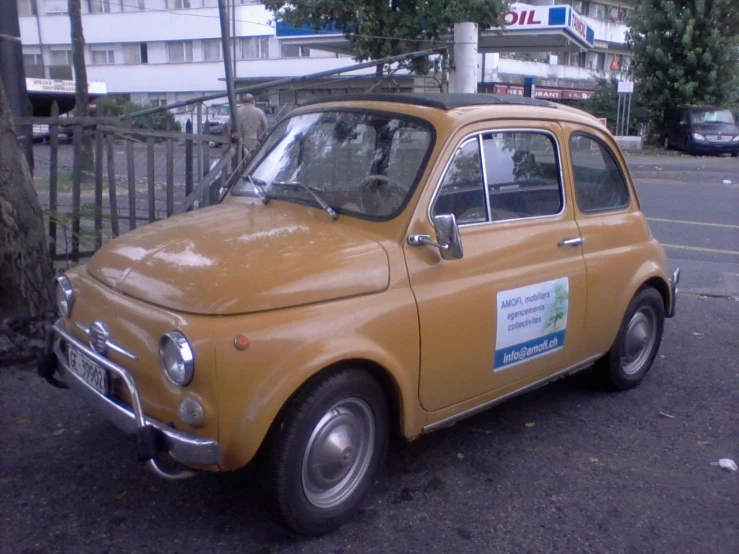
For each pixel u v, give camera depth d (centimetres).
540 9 2159
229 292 304
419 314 354
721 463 433
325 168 409
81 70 1505
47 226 647
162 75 4672
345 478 352
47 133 729
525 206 422
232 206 422
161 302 313
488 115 401
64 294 372
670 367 593
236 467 310
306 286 321
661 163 2448
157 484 387
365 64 936
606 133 488
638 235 506
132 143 672
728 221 1305
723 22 3131
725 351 633
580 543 351
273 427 320
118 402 331
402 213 362
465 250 381
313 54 4338
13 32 669
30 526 347
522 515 373
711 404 521
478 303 382
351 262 338
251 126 1222
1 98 511
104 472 396
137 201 896
